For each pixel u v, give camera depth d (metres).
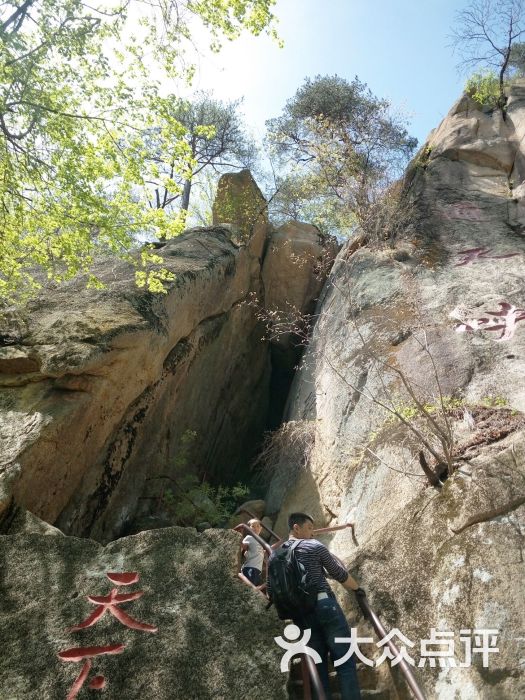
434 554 4.18
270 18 6.94
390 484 5.47
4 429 5.71
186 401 8.54
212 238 10.36
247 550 5.00
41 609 4.08
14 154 6.77
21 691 3.67
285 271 11.87
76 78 6.68
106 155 6.69
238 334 10.33
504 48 12.33
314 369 9.09
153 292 7.66
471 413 5.69
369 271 8.96
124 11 6.86
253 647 3.80
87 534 6.34
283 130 16.06
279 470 8.06
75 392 6.19
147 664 3.74
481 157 11.15
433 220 9.87
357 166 10.69
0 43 6.30
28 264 7.45
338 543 5.66
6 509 5.18
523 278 8.06
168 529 4.46
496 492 4.30
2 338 6.60
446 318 7.43
